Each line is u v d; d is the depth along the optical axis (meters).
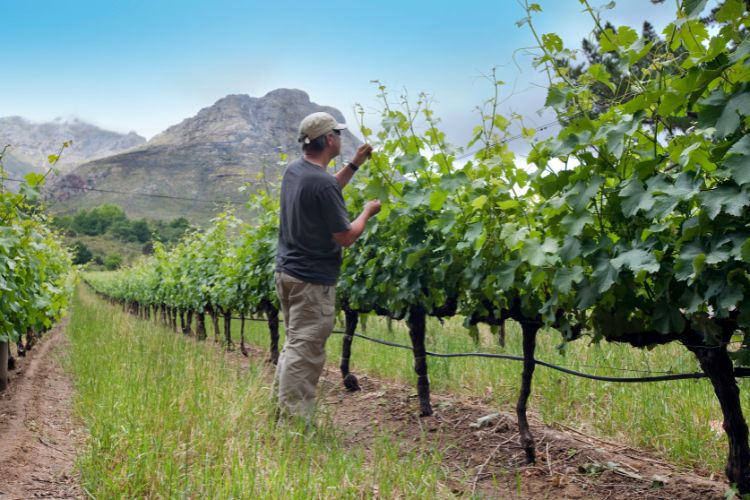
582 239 3.42
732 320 3.20
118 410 4.48
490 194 4.23
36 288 7.56
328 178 4.72
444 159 4.77
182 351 7.90
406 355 8.20
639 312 3.54
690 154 2.71
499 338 8.20
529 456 4.32
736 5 2.53
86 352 8.67
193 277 13.84
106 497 3.16
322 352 4.90
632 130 3.09
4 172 6.05
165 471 3.32
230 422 4.34
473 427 5.17
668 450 4.39
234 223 13.01
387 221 5.43
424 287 5.38
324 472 3.51
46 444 4.44
